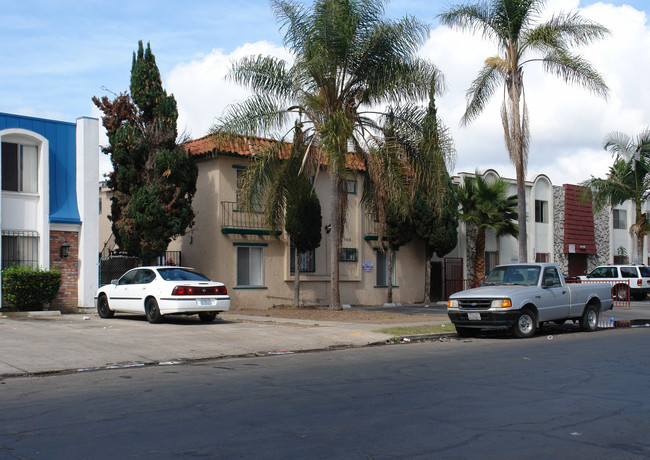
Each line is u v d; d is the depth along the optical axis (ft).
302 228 79.71
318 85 69.10
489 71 74.13
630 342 47.88
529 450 19.02
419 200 93.20
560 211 125.29
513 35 72.13
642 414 23.71
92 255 69.21
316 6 66.69
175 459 18.06
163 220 70.90
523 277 53.52
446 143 69.05
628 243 140.05
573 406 25.08
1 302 62.49
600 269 110.01
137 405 25.32
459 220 104.37
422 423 22.29
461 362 37.40
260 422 22.41
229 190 80.69
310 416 23.32
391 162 66.74
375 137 68.69
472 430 21.31
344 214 74.64
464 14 72.84
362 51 68.39
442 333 52.60
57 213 67.56
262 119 67.82
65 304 67.82
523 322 50.67
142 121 75.61
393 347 46.14
